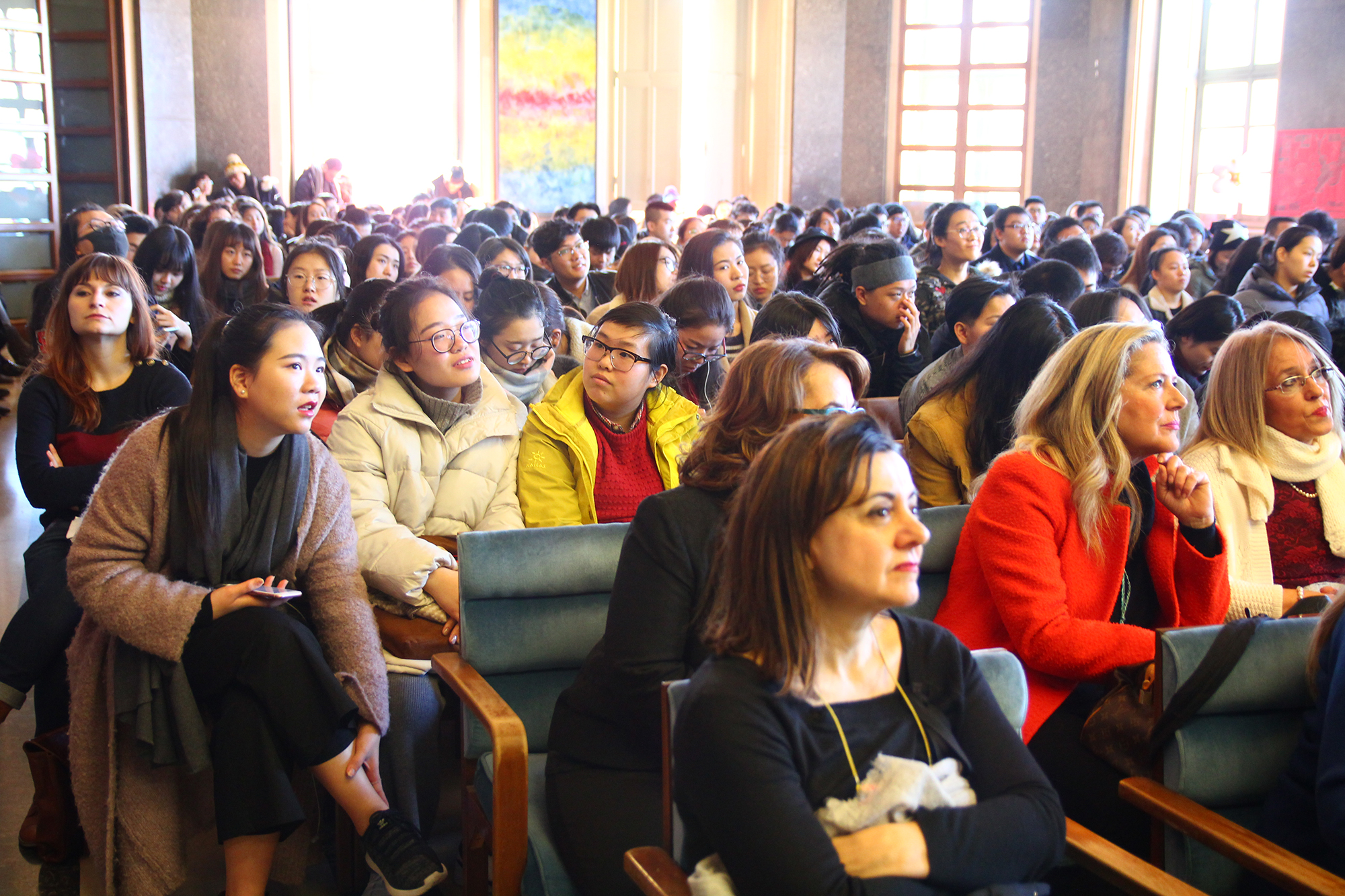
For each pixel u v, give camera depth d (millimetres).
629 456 2580
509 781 1761
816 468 1256
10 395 7367
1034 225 7398
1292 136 12039
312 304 4324
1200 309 3557
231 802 1991
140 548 2070
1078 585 2041
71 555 2064
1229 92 13367
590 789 1740
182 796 2191
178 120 12203
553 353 3293
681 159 14867
